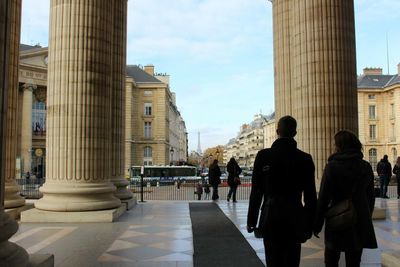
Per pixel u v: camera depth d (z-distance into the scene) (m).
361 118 72.94
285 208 4.03
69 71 10.78
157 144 70.75
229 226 9.99
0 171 4.12
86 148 10.81
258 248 7.41
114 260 6.54
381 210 10.96
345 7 10.40
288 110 13.00
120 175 14.41
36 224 10.20
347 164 4.44
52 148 10.86
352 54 10.46
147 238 8.41
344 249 4.32
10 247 4.14
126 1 15.19
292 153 4.15
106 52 11.34
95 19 11.05
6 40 4.21
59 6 10.96
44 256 4.88
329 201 4.47
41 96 57.50
